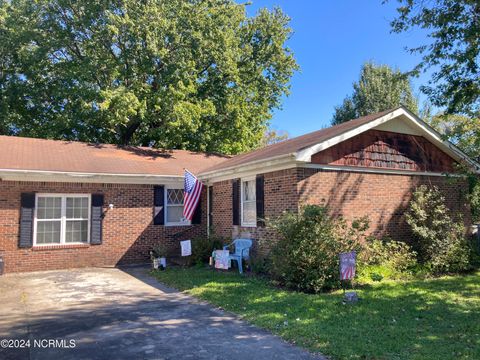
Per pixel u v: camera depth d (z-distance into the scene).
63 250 13.10
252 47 27.67
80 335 6.10
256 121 27.58
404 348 5.34
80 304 8.16
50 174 12.64
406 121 12.88
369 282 9.78
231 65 24.02
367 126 11.62
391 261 10.90
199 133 25.41
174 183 15.36
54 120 23.48
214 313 7.34
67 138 24.92
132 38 21.33
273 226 9.63
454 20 9.91
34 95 23.78
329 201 11.16
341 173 11.49
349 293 7.88
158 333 6.17
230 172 13.00
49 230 13.05
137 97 21.94
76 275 11.81
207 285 9.67
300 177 10.76
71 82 22.61
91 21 21.80
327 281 8.93
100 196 13.83
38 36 22.45
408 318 6.79
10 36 22.36
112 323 6.74
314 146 10.57
